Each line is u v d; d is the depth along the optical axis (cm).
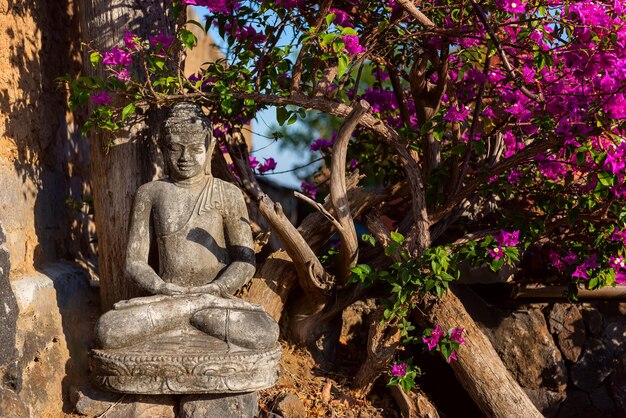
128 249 429
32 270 453
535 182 485
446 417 505
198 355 384
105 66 465
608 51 389
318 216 503
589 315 512
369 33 476
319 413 443
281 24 464
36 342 407
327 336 503
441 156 526
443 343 441
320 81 456
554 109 407
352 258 468
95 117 435
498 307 517
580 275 461
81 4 479
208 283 423
